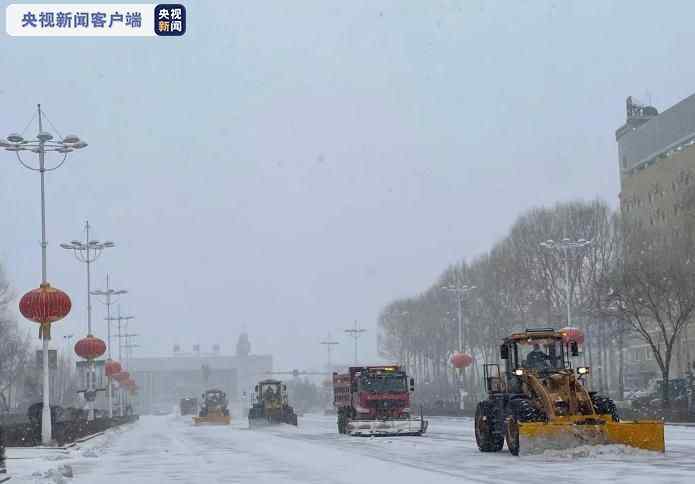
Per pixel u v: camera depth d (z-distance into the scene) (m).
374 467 28.52
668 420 59.53
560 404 29.81
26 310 45.94
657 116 125.06
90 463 34.75
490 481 22.86
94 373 72.19
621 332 74.12
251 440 51.91
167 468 30.91
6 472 27.56
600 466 26.02
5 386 106.19
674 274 65.44
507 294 96.56
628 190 133.25
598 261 89.75
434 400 122.44
